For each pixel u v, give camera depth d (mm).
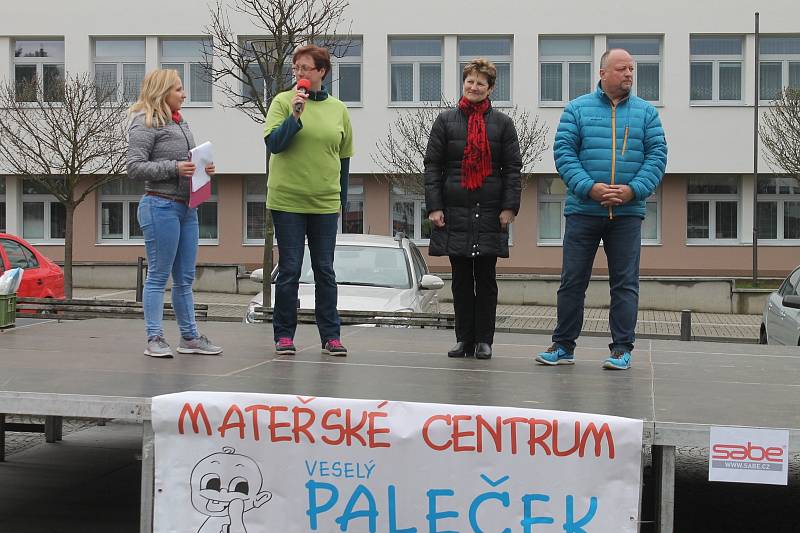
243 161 30297
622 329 6270
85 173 26203
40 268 16125
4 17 30781
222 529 4543
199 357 6516
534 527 4359
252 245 31312
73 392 4867
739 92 30266
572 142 6164
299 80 6488
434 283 11672
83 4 30594
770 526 6547
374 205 31031
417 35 30234
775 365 6559
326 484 4492
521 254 30844
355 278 11680
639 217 6199
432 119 26984
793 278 13344
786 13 29750
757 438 4219
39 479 7699
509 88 30484
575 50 30438
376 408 4457
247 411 4547
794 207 31188
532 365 6391
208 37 30344
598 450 4324
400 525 4449
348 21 30125
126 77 30969
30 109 24312
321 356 6691
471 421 4391
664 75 29969
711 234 30922
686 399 4984
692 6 29781
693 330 21125
